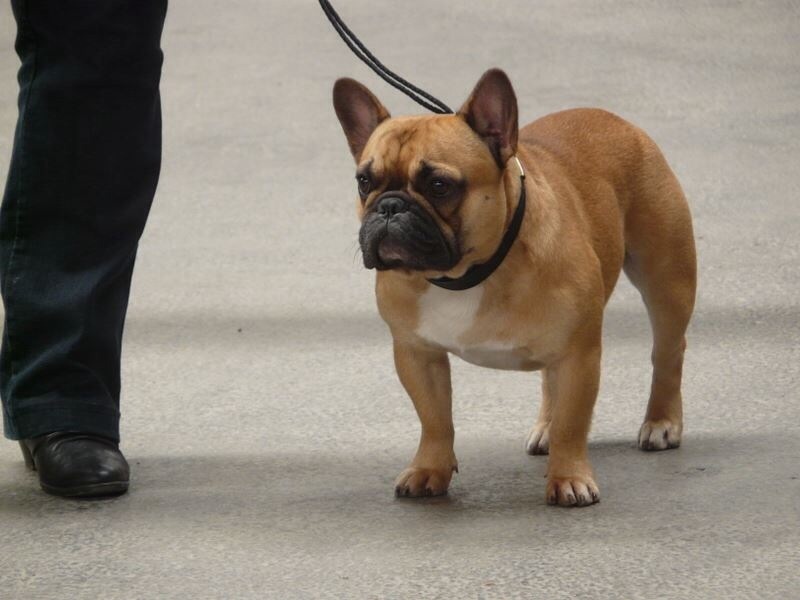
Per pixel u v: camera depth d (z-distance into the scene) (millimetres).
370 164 7535
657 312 8953
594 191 8469
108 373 8680
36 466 8492
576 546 7180
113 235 8617
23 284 8508
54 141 8422
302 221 15023
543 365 8039
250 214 15344
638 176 8875
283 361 10992
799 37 21844
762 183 15641
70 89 8367
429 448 8188
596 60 20734
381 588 6742
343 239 14406
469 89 19562
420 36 22484
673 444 8820
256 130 18406
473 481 8383
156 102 8719
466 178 7410
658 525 7441
